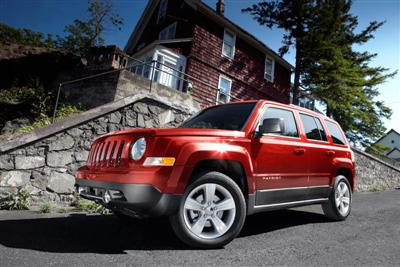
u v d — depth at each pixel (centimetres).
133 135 277
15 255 234
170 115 762
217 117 380
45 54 1598
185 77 1510
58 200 521
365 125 2473
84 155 572
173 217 260
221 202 282
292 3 1878
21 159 489
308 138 405
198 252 264
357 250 290
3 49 1673
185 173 258
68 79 1191
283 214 504
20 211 435
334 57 1844
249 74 1844
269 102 372
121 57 1164
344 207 463
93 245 274
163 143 260
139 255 250
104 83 1034
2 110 995
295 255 267
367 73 1975
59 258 233
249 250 278
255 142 319
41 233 308
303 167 374
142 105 701
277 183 335
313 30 1844
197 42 1566
